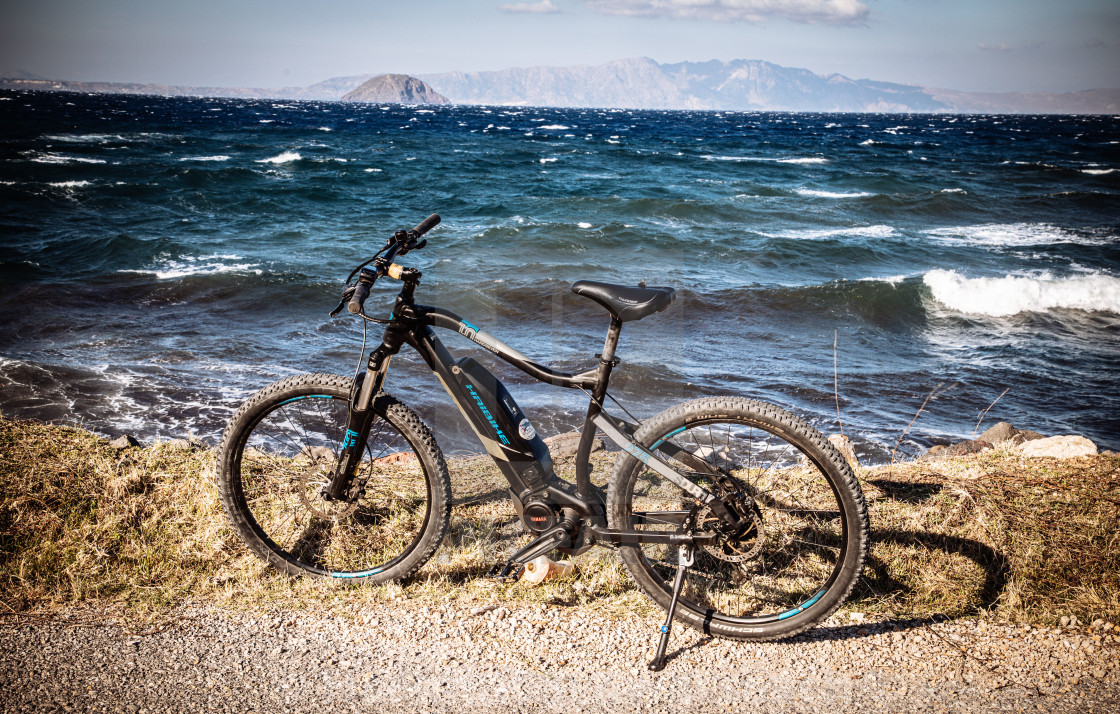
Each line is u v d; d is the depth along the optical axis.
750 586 2.64
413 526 2.99
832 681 2.14
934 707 2.02
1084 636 2.31
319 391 2.56
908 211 27.64
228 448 2.60
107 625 2.34
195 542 2.79
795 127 127.38
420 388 7.63
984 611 2.47
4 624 2.31
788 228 22.73
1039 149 70.88
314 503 2.78
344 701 2.03
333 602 2.52
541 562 2.61
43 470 3.08
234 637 2.30
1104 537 2.81
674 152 59.00
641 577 2.46
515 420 2.49
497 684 2.11
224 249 18.48
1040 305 13.66
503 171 41.09
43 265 15.65
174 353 9.76
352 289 2.37
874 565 2.72
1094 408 8.62
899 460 6.75
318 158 45.66
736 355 10.02
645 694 2.08
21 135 53.31
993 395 8.98
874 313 12.90
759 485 3.04
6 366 8.90
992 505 3.04
